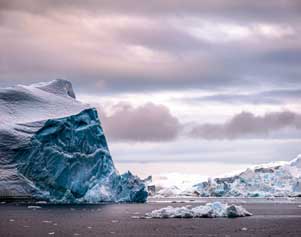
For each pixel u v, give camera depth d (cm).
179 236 12494
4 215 17638
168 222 15812
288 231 13762
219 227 14400
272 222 16325
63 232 13062
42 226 14412
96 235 12538
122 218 17188
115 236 12381
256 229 14112
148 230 13612
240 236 12569
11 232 12950
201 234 12862
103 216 17912
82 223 15375
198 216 17738
